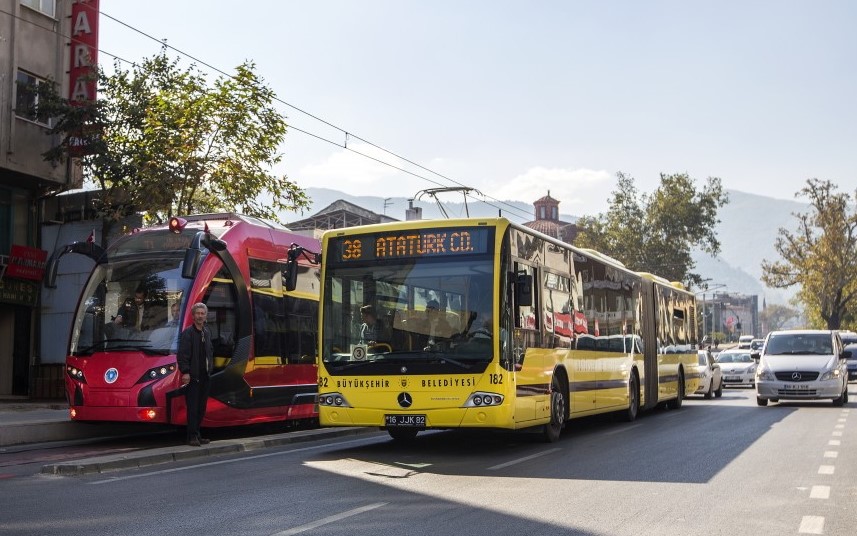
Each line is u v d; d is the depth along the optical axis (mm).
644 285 22828
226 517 8508
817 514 8766
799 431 17797
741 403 28969
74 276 28469
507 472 11695
